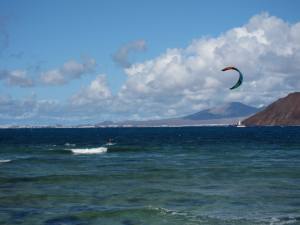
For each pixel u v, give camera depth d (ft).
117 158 193.47
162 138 451.94
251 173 131.13
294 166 151.43
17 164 165.78
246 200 86.84
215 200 87.10
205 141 364.99
